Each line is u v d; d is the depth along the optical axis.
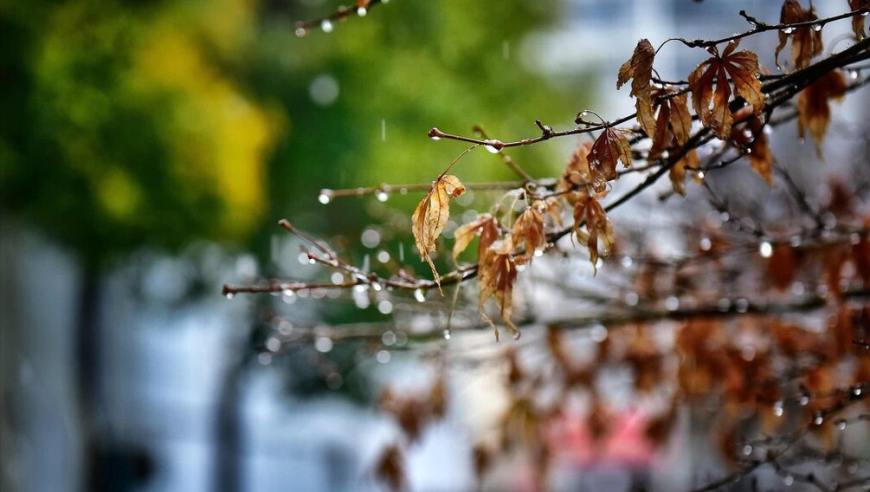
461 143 14.77
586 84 18.42
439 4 15.81
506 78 16.52
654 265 4.50
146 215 12.95
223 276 15.92
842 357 3.83
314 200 15.04
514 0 17.09
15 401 13.82
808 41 2.66
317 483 21.48
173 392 22.42
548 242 2.75
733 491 4.42
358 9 3.27
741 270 4.75
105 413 18.31
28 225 13.69
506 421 5.09
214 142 13.28
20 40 12.30
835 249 3.82
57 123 12.23
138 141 12.67
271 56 15.48
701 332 4.30
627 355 4.91
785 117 3.25
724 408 4.62
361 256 7.39
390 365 13.78
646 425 5.02
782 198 5.15
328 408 19.53
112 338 18.48
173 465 22.36
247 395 20.17
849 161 5.41
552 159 15.07
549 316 4.75
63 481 15.12
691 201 5.09
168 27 13.61
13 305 13.95
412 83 15.09
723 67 2.30
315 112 15.25
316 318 12.26
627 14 20.77
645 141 3.60
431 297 4.72
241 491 21.45
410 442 5.12
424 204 2.25
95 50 12.73
